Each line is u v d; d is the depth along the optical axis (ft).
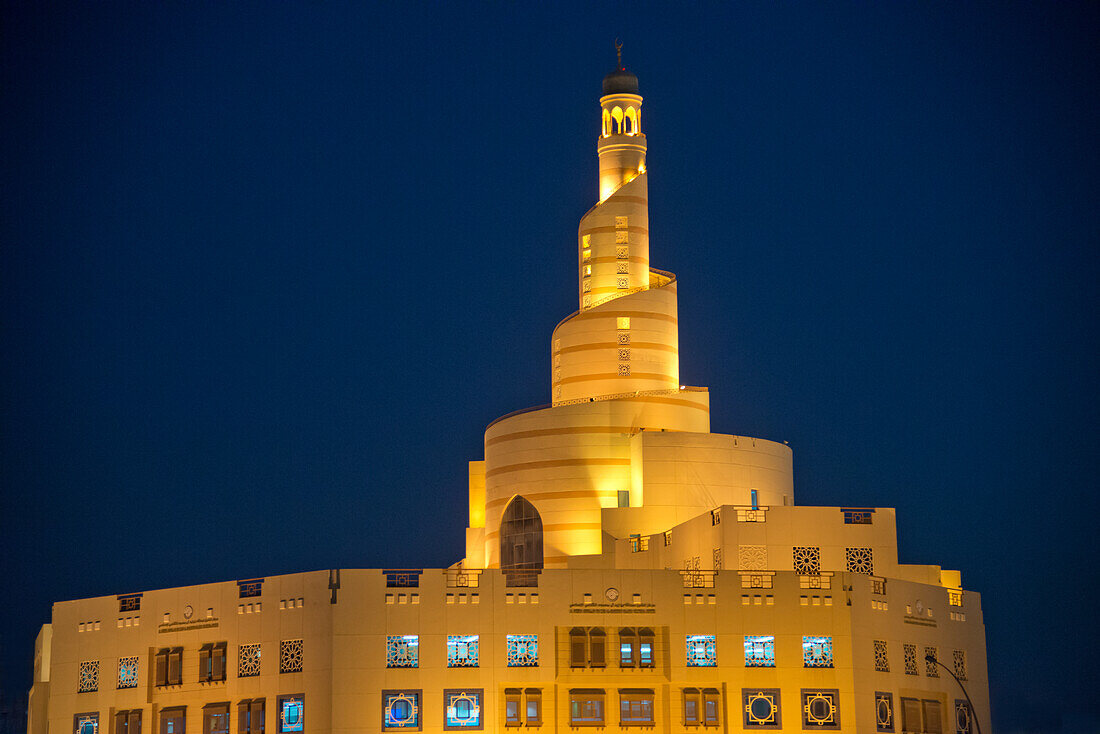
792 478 397.39
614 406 394.73
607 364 404.77
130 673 332.39
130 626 334.24
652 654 306.96
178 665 323.78
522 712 301.43
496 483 403.34
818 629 310.45
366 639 301.43
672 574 310.65
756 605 310.65
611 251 414.62
